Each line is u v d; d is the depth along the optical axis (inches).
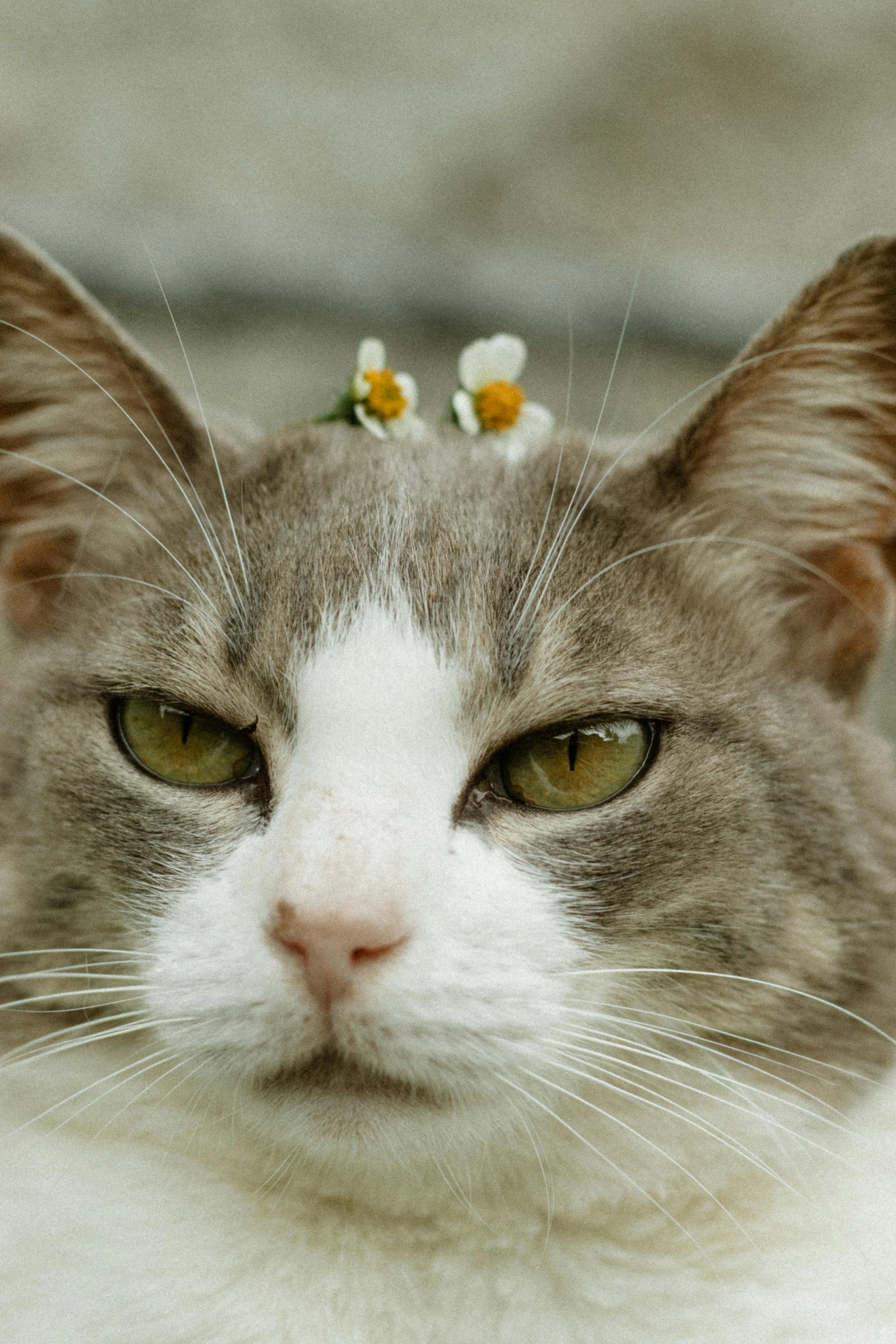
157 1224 17.8
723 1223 17.9
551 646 17.6
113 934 17.7
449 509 18.0
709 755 17.7
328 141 40.7
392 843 17.0
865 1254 18.0
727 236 39.2
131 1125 18.0
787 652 18.5
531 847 17.4
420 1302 17.7
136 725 17.8
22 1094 18.0
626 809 17.5
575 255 38.9
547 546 17.9
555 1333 17.8
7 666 18.9
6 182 38.0
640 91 40.8
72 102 40.6
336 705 17.3
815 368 18.3
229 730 17.6
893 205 39.3
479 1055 17.0
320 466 18.5
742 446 18.4
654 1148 17.6
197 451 18.6
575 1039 17.3
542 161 40.1
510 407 19.2
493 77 42.3
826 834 17.9
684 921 17.5
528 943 17.1
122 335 18.4
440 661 17.4
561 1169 17.7
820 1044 17.8
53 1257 17.7
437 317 34.9
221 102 41.4
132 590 18.2
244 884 17.2
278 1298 17.6
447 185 40.0
